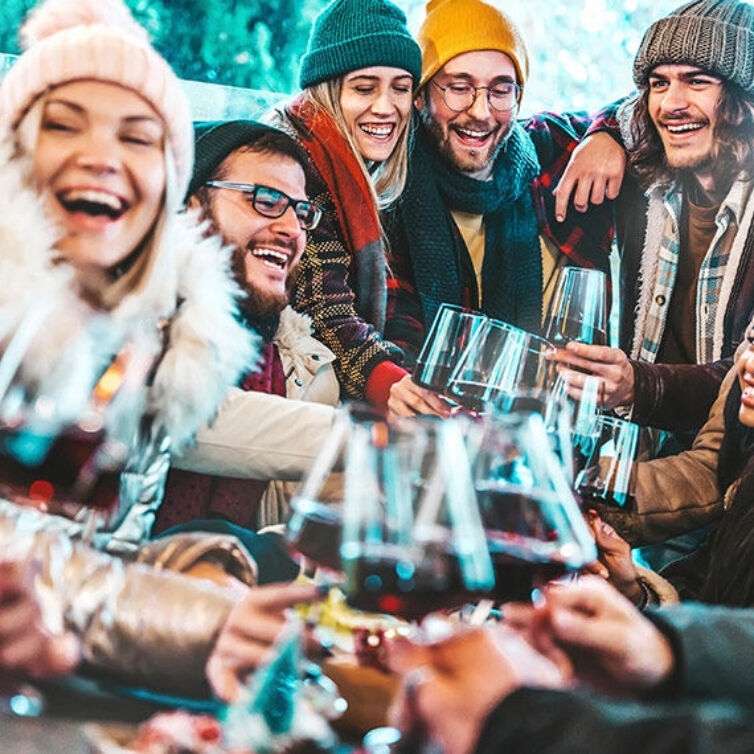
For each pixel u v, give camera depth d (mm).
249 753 1122
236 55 3775
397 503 1174
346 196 3203
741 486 2604
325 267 3152
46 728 1188
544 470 1271
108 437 1311
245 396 2502
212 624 1447
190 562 1675
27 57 2268
